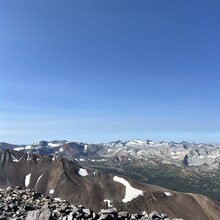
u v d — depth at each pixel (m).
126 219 36.28
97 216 35.88
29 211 34.72
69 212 36.91
